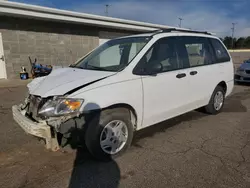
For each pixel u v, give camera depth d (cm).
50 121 263
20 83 885
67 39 1121
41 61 1052
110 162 296
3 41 929
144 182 252
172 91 368
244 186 244
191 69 405
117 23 1241
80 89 273
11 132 393
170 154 316
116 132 302
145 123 339
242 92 786
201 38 449
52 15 966
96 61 386
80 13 1052
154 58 347
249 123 446
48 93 276
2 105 574
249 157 307
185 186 244
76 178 259
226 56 514
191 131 404
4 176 261
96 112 280
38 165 286
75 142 289
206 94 454
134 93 310
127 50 360
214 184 247
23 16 922
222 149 331
